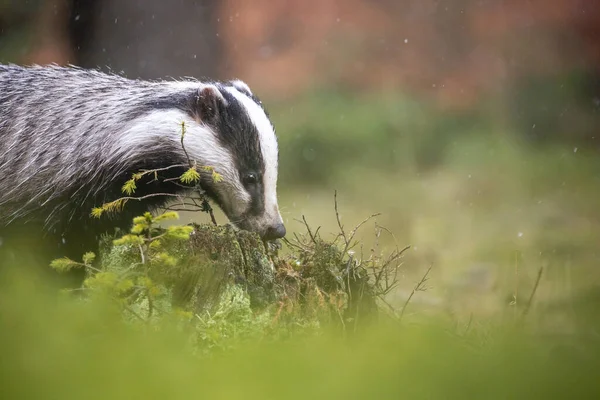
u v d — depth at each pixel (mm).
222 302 8398
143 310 8180
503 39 35875
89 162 10883
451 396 4742
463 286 16203
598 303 11492
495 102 35500
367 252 19562
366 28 35344
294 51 34969
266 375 4773
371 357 5293
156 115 11062
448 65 35844
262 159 11219
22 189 11047
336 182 30531
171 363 5043
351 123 32906
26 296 8547
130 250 8578
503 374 4992
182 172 11094
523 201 26844
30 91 11391
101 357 5121
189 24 30516
